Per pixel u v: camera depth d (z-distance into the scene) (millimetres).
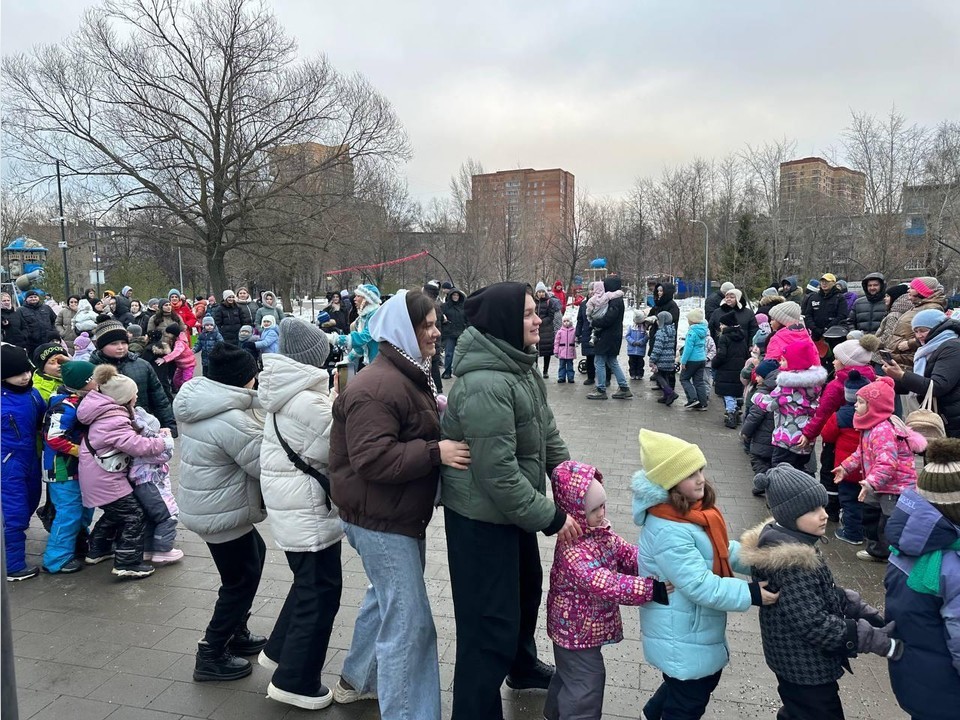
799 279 35969
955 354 5145
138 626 3875
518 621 2666
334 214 28844
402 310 2783
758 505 5906
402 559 2719
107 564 4781
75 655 3553
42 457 4781
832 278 10203
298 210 27516
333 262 32531
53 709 3082
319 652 3041
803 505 2482
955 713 2412
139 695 3191
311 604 3016
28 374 4629
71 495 4641
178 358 10680
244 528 3291
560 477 2695
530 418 2561
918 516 2457
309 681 3037
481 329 2582
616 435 8586
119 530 4574
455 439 2648
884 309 9625
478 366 2525
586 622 2666
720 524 2551
